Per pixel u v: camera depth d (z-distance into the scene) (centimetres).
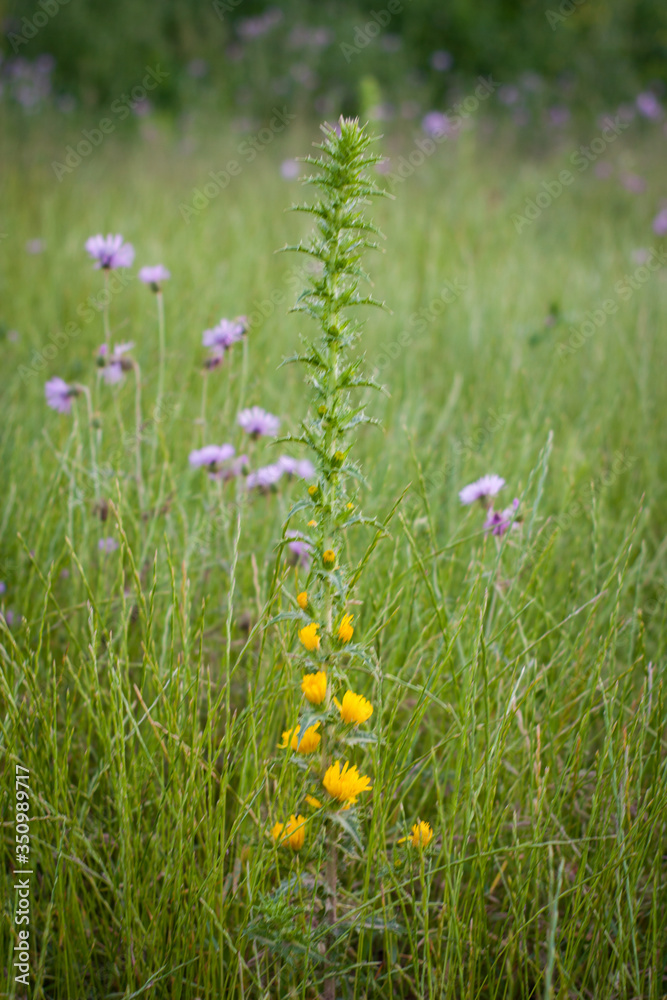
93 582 130
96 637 105
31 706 106
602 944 100
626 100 473
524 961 102
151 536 128
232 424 146
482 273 241
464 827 102
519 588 123
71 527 127
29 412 161
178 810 102
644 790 112
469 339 199
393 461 146
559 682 113
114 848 108
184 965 97
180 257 235
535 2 553
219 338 140
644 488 153
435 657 113
